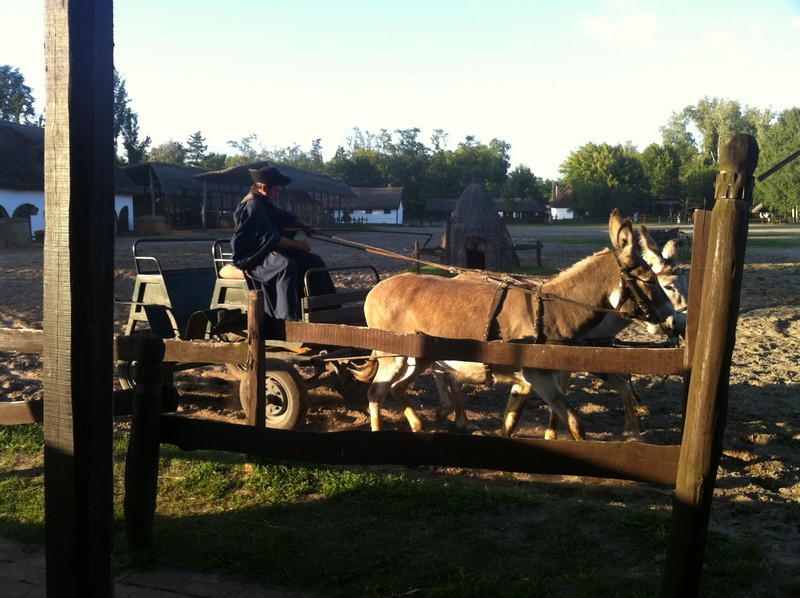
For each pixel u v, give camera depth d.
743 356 11.55
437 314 6.75
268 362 7.16
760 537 4.80
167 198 50.91
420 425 7.21
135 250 8.43
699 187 100.44
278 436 4.52
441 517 5.12
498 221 23.30
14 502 5.45
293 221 8.27
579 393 9.17
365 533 4.88
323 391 9.19
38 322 13.65
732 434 7.46
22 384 9.34
